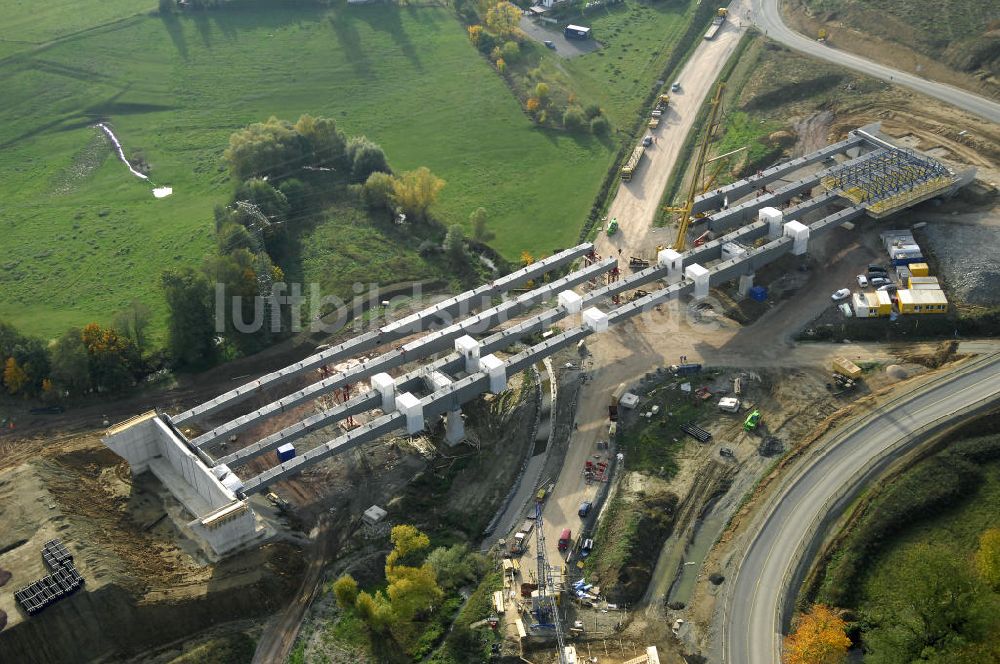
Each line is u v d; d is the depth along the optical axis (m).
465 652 145.62
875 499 161.25
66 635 143.00
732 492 169.25
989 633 134.38
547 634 147.00
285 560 160.38
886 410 176.75
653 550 160.25
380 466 179.75
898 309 199.88
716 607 150.00
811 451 171.50
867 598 150.25
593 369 196.50
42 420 191.50
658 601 152.62
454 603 153.50
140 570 152.88
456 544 162.12
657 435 180.50
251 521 157.50
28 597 142.25
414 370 198.88
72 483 167.62
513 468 176.75
